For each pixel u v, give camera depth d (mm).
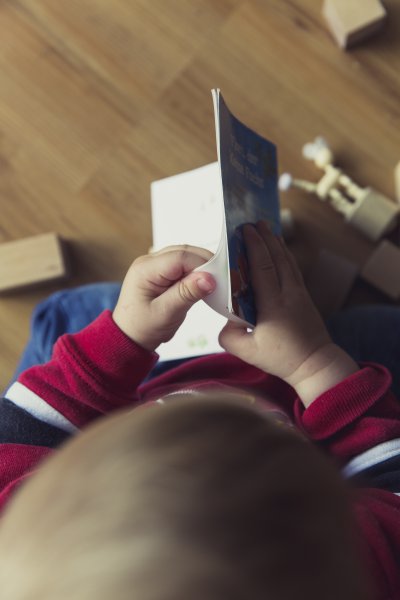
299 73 933
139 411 363
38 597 272
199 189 847
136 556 276
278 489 303
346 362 608
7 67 976
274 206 652
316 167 918
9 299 951
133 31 963
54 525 290
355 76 926
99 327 609
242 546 283
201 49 950
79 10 972
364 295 907
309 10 937
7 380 933
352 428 593
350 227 906
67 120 963
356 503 510
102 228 946
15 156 966
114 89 959
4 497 525
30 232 953
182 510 290
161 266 558
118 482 299
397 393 770
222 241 501
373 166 911
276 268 608
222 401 354
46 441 609
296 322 598
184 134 943
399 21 921
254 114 933
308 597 279
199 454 309
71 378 604
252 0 948
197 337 776
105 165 952
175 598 267
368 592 321
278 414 606
